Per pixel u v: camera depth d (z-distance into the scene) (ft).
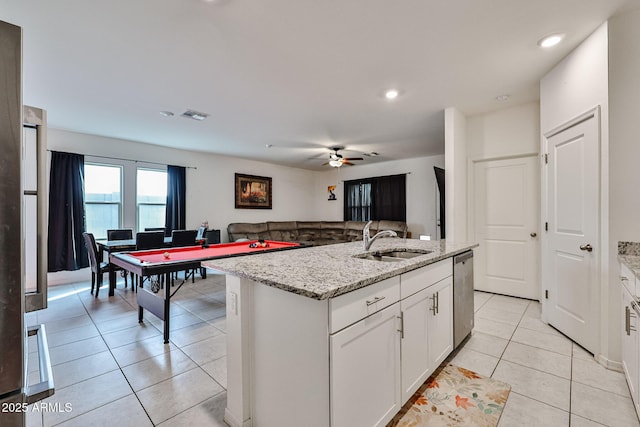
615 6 6.11
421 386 6.15
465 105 11.39
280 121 13.21
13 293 2.35
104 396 5.92
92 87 9.61
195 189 19.70
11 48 2.29
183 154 19.12
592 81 7.07
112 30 6.67
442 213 16.10
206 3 5.83
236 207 21.98
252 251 11.75
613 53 6.55
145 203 17.67
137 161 17.07
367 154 20.63
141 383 6.37
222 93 10.14
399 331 5.15
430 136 15.81
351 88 9.78
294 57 7.88
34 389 2.51
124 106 11.31
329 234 25.54
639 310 4.88
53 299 12.57
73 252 14.73
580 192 7.66
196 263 9.04
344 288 3.90
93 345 8.20
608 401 5.60
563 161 8.30
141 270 8.03
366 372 4.38
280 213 25.29
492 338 8.45
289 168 26.11
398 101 10.93
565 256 8.34
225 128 14.28
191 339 8.60
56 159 14.26
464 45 7.38
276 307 4.58
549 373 6.61
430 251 7.45
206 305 11.78
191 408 5.58
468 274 8.32
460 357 7.39
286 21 6.40
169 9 5.99
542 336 8.52
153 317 10.46
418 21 6.44
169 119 12.91
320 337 3.91
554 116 8.56
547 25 6.67
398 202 22.79
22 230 2.39
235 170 21.99
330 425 3.82
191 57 7.86
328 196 27.50
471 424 5.08
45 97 10.39
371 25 6.57
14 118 2.31
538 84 9.62
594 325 7.20
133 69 8.46
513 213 12.10
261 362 4.85
